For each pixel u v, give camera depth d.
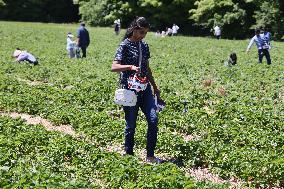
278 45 55.34
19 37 52.59
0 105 18.62
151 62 33.72
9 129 14.04
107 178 10.30
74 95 20.00
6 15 92.56
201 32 82.06
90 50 42.09
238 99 20.34
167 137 12.96
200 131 15.36
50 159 11.59
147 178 9.69
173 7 81.75
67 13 97.88
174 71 29.33
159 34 69.56
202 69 30.42
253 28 72.44
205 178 11.09
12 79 24.14
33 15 93.69
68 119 16.42
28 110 18.14
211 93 21.78
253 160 11.21
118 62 11.27
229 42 58.38
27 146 12.67
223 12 74.88
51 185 9.05
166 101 18.81
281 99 21.91
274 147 13.41
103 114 16.14
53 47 43.78
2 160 10.91
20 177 9.58
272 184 10.81
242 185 10.78
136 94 11.41
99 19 86.56
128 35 11.39
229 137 14.39
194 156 12.27
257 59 37.34
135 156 11.78
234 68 30.59
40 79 26.36
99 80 24.45
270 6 69.19
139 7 83.69
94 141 14.07
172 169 10.10
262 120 16.45
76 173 11.02
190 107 19.16
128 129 11.76
